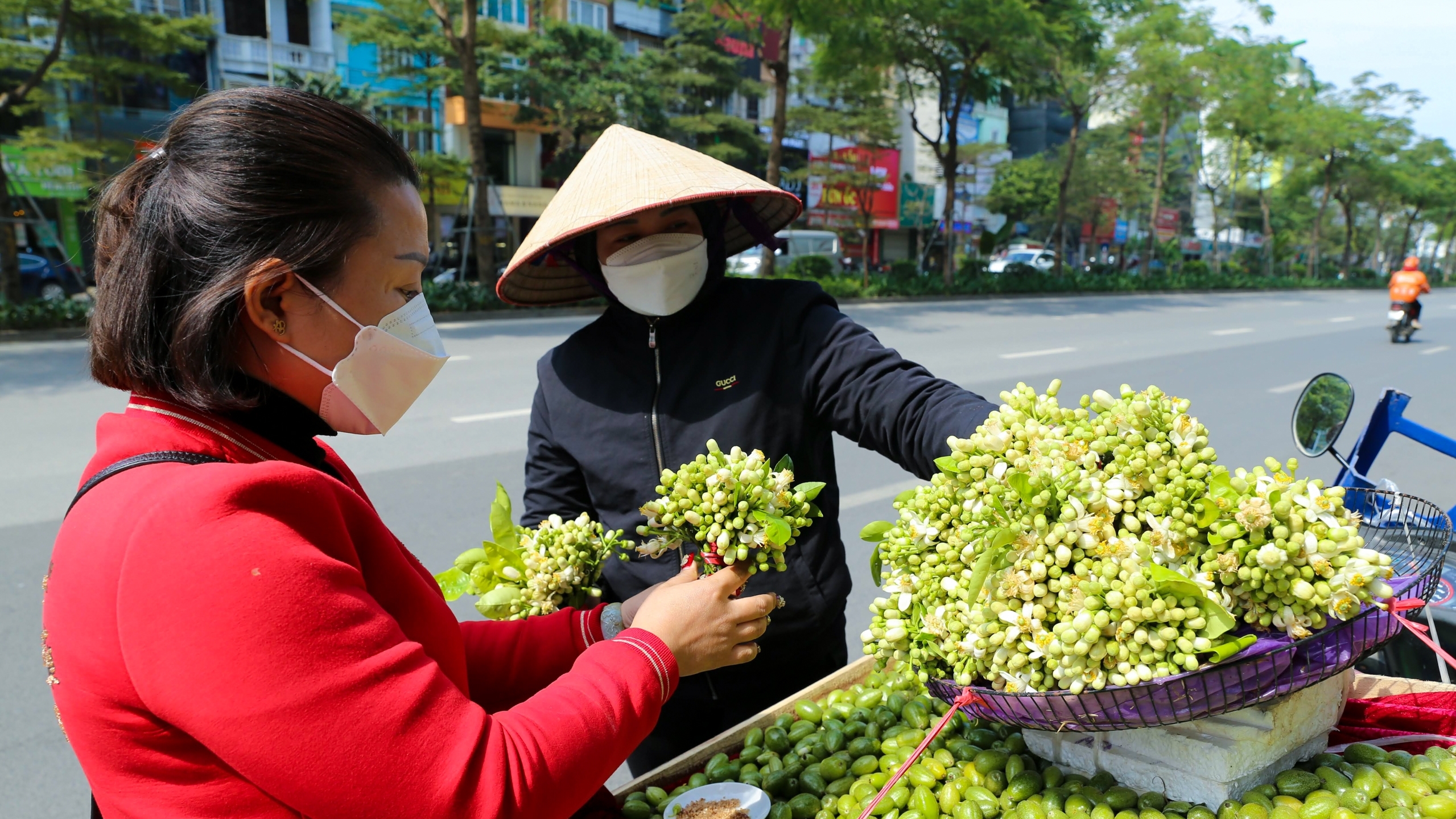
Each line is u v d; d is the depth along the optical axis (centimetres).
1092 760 139
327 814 73
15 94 1416
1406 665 239
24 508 519
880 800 134
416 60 2492
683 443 180
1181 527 113
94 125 2002
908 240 3897
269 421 92
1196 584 108
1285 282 3716
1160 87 2728
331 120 86
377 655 77
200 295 80
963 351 1235
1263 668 112
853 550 466
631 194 171
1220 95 2888
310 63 2389
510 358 1091
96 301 86
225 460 86
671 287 175
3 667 344
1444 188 4581
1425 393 945
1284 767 133
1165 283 3120
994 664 121
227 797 76
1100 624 111
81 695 76
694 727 200
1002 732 153
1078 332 1527
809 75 2505
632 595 187
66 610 78
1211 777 126
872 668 195
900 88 2284
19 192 1955
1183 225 5062
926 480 158
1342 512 114
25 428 709
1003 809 138
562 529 169
